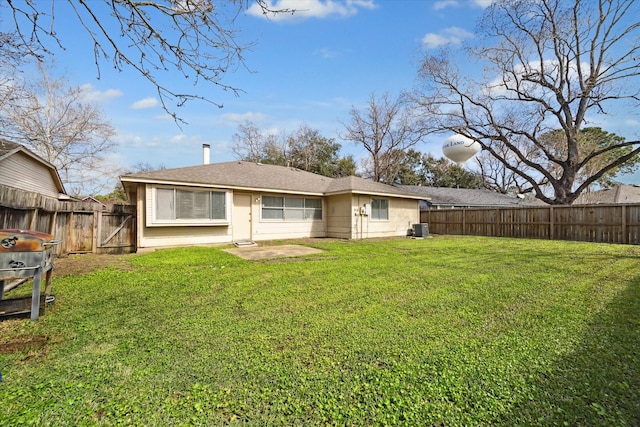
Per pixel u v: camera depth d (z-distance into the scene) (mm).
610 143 24906
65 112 18797
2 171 8094
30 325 3141
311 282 5039
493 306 3732
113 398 1918
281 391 1985
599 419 1704
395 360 2387
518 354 2463
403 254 8367
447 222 16984
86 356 2473
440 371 2217
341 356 2455
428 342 2709
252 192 11891
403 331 2965
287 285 4848
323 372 2215
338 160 31438
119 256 8117
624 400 1866
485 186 31125
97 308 3715
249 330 3012
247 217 11805
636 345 2584
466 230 16062
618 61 13914
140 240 9359
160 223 9523
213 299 4102
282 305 3828
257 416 1752
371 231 13836
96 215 9195
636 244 10656
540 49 15688
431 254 8328
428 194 22078
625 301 3836
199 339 2799
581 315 3352
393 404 1851
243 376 2164
